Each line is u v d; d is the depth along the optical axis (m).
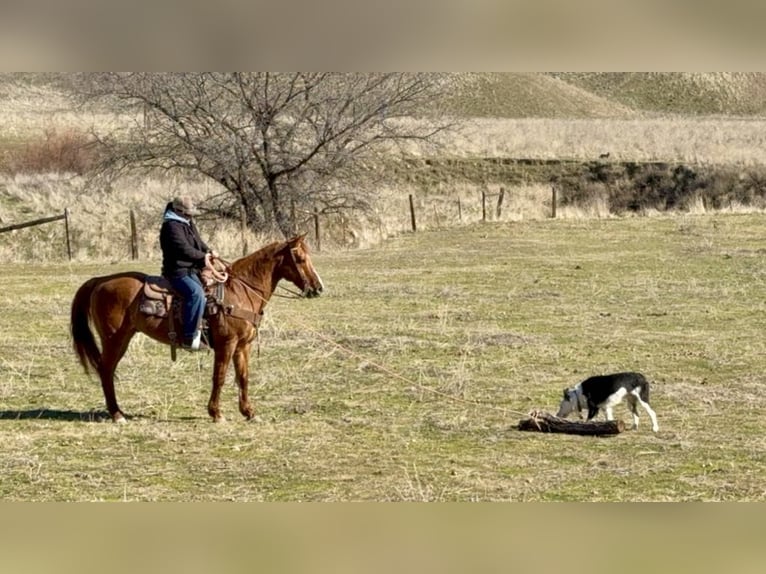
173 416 13.63
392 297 23.39
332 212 35.97
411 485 10.38
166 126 35.12
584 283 25.25
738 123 74.31
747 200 49.41
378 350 17.56
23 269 29.83
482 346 17.83
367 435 12.62
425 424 13.12
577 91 100.44
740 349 17.69
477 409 13.91
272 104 34.88
